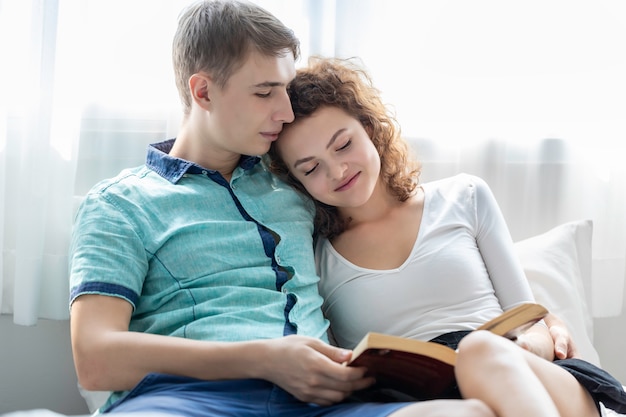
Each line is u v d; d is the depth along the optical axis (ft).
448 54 5.79
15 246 5.32
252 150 4.59
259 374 3.75
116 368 3.84
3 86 5.17
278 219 4.73
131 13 5.38
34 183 5.13
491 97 5.83
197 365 3.78
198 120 4.67
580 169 5.98
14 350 5.50
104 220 4.26
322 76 4.88
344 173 4.61
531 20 5.83
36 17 5.15
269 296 4.37
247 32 4.43
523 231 6.02
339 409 3.60
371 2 5.68
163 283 4.34
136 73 5.41
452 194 5.00
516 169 5.96
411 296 4.63
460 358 3.38
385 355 3.44
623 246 5.97
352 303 4.73
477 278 4.66
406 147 5.14
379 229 4.90
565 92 5.91
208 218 4.52
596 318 6.19
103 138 5.39
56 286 5.33
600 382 3.92
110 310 4.02
